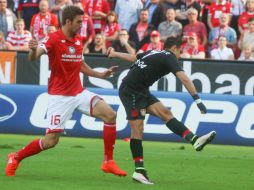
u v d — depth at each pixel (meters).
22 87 40.78
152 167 28.47
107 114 23.89
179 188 22.91
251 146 39.66
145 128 39.97
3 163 27.59
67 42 23.48
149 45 47.28
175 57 23.44
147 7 51.09
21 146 34.81
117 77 42.69
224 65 42.47
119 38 47.84
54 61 23.50
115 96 39.94
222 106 39.69
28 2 52.28
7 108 40.72
